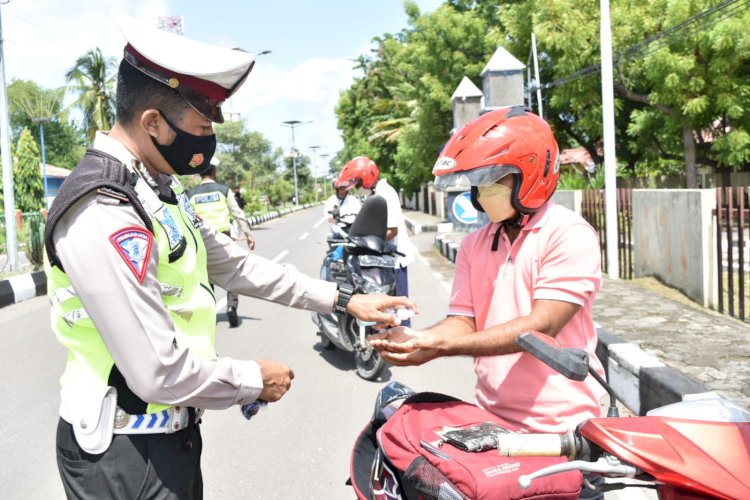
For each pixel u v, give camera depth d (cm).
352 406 474
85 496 155
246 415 182
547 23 1588
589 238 193
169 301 161
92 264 145
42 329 798
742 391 398
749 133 1558
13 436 439
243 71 163
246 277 209
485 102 1260
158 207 160
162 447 160
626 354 459
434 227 2084
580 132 2236
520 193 191
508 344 185
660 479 139
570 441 149
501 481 151
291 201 6800
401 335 191
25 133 2955
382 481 181
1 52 1338
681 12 1359
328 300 213
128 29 158
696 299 714
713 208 691
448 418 185
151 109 160
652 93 1521
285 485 353
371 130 3569
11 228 1361
